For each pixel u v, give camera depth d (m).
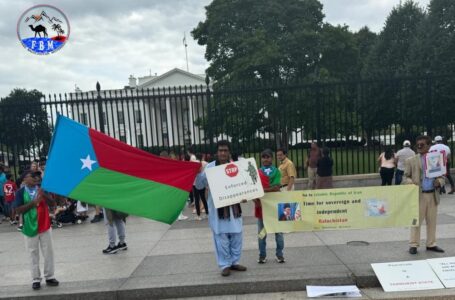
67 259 6.71
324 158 9.93
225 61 25.12
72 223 9.88
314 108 12.10
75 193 5.36
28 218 5.32
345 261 5.68
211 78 26.31
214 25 24.95
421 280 4.97
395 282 4.98
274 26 24.42
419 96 12.20
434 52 20.03
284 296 4.95
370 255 5.89
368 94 12.49
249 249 6.58
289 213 5.68
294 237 7.19
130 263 6.25
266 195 5.67
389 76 11.86
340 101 11.81
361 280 5.13
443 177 5.85
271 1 24.08
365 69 27.50
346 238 6.93
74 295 5.17
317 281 5.12
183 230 8.41
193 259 6.25
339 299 4.75
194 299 5.05
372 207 5.69
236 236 5.47
